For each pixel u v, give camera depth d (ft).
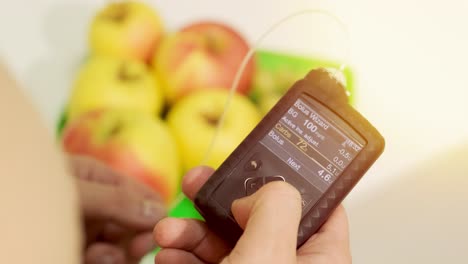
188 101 1.43
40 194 0.59
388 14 1.47
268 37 1.47
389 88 1.42
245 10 1.51
